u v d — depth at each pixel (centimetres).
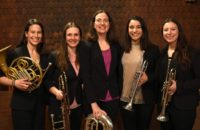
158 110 344
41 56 338
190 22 523
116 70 345
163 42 519
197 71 312
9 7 504
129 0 513
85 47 335
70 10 507
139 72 330
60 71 333
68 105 333
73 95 338
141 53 339
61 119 338
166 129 334
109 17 339
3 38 507
